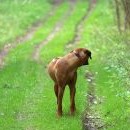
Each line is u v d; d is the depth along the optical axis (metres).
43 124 13.98
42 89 18.06
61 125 13.80
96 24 38.47
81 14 46.94
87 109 15.61
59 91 14.38
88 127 14.00
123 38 24.61
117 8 31.41
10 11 47.50
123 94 16.06
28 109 15.53
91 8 51.12
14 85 18.78
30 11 48.22
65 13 48.75
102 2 54.53
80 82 19.09
